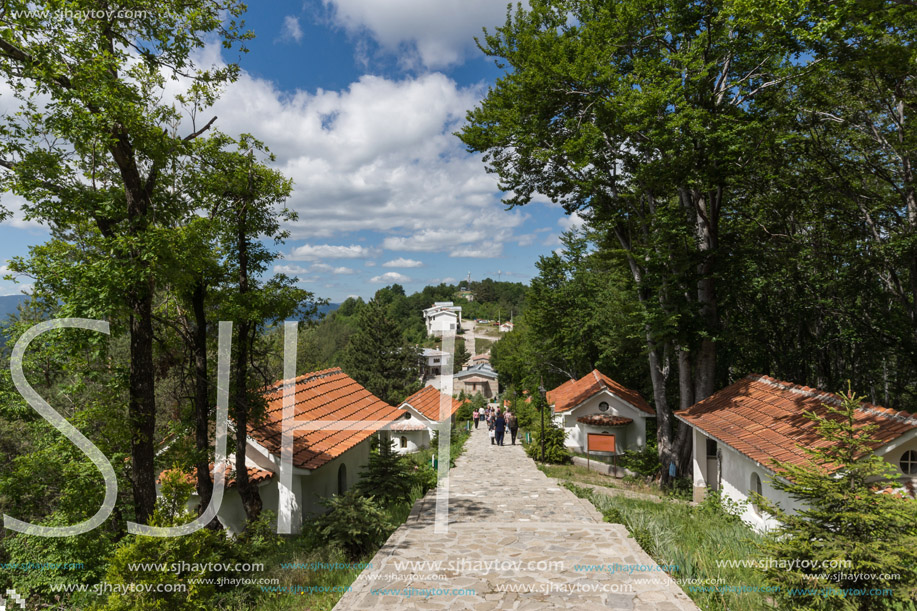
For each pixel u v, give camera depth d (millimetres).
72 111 10164
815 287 25328
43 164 10898
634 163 21375
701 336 21141
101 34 10500
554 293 40812
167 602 7281
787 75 16656
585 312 39719
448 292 152625
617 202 22781
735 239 22125
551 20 20922
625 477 25516
